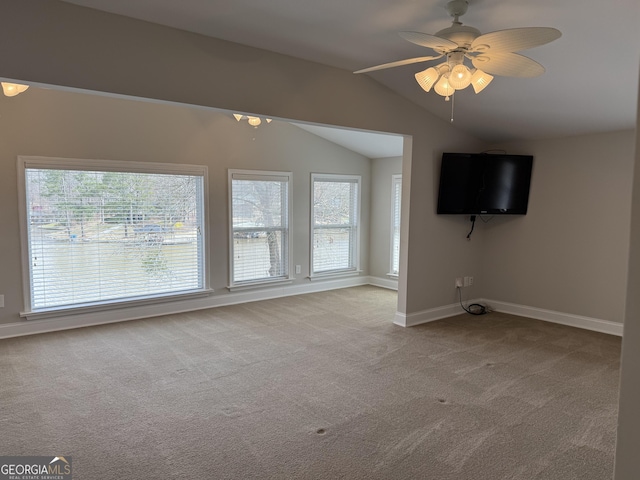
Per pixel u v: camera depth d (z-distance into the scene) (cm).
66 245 458
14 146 419
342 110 398
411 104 457
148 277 513
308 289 659
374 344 419
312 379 337
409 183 471
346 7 276
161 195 514
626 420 96
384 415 282
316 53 355
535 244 518
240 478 218
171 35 302
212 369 354
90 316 472
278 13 285
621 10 256
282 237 629
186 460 232
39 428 262
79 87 271
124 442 248
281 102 359
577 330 473
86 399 300
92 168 461
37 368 353
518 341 432
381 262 707
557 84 366
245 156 576
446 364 370
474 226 551
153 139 498
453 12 263
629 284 93
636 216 92
